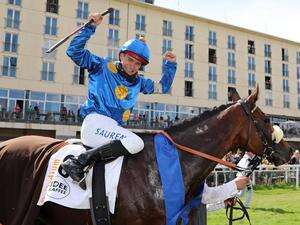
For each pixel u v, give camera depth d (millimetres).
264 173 16812
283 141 3539
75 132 30719
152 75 38281
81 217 2959
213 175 13508
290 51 49375
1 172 3285
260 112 3479
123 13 37906
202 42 42156
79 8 35844
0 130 29719
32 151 3264
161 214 2920
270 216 9375
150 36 39000
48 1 34625
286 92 48188
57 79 34031
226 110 3371
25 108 32531
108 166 2994
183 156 3176
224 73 43188
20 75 32812
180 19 41000
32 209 2969
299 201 12195
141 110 37406
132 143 2969
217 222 8438
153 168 3025
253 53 46094
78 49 3086
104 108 3143
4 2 32938
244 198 12461
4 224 3221
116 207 2916
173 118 39000
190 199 3180
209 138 3264
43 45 33875
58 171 3020
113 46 36969
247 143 3406
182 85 40094
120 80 3211
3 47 32562
